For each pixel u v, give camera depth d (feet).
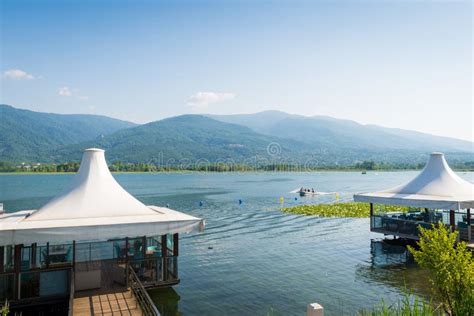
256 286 61.16
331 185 406.41
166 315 49.47
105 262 57.77
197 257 81.66
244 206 188.44
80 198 53.62
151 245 62.95
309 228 117.50
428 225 74.38
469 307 31.55
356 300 53.83
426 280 61.41
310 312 28.04
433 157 86.33
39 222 46.55
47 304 46.91
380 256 79.10
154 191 309.01
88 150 58.85
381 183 450.71
